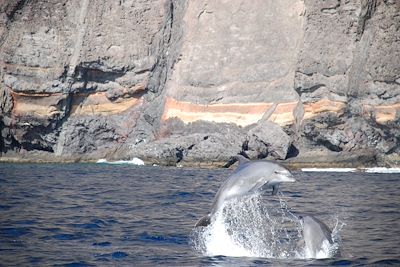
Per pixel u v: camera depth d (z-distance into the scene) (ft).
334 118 338.95
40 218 124.67
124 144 373.20
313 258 91.15
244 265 87.45
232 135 337.93
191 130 360.69
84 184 205.77
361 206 151.74
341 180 240.53
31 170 280.92
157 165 332.39
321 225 94.12
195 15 378.32
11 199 156.97
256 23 368.07
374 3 339.98
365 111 338.75
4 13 368.27
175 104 369.50
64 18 372.79
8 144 366.63
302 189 196.54
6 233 107.65
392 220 128.88
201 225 90.48
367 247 99.40
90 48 369.50
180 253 94.84
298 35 358.64
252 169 91.76
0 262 86.38
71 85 368.07
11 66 363.56
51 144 370.94
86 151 372.17
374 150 338.95
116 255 92.43
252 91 359.87
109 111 377.91
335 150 341.62
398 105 336.08
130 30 377.71
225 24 373.40
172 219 126.62
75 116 372.17
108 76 376.07
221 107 361.92
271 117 352.28
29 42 366.22
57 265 85.30
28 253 92.43
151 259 90.38
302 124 344.49
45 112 364.58
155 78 378.53
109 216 129.49
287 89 354.95
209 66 369.30
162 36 382.01
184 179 232.94
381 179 247.29
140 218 127.54
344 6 343.87
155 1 382.01
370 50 339.77
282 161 332.80
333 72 341.62
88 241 102.32
